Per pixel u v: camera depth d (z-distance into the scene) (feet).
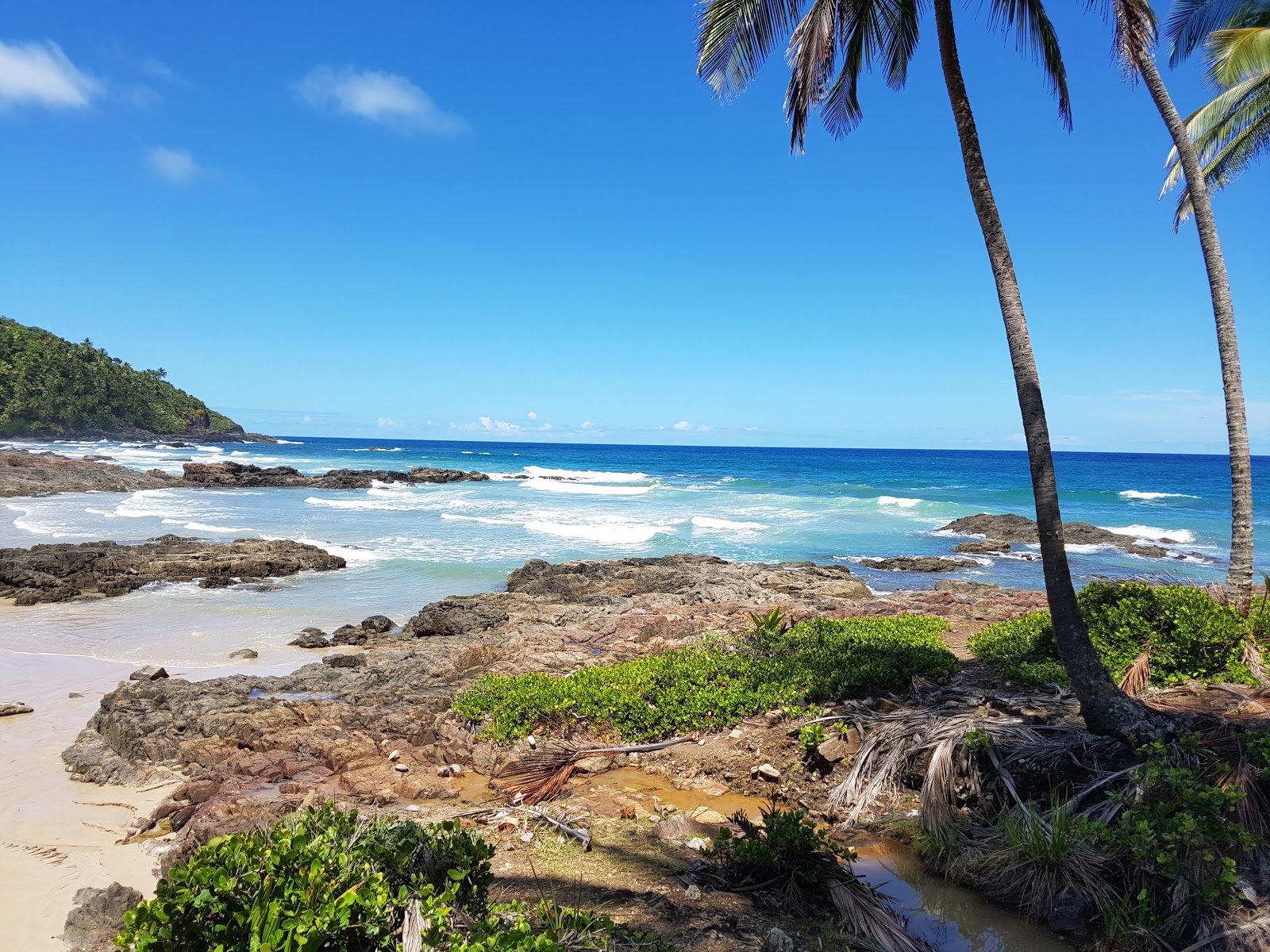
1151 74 38.27
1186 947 15.39
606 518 123.13
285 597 66.13
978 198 24.32
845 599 63.00
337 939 11.60
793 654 37.14
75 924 18.13
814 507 143.74
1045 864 18.04
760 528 113.29
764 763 26.50
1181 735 20.95
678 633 48.08
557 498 160.15
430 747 29.53
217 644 49.70
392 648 48.47
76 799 26.22
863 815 22.85
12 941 17.92
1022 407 23.56
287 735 30.27
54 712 35.60
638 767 27.78
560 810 23.75
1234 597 37.70
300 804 24.03
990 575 82.12
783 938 15.42
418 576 76.48
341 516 123.44
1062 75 29.14
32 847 22.59
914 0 29.63
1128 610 33.58
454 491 180.96
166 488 172.55
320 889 11.95
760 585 68.18
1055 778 21.12
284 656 47.21
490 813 23.67
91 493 157.17
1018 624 41.09
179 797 25.77
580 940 13.41
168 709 33.99
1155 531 113.80
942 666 33.65
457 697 34.24
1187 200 50.90
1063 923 17.08
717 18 27.48
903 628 44.24
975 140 24.44
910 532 112.27
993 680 32.58
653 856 20.51
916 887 19.16
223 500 150.10
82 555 73.56
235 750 29.96
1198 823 16.97
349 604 63.72
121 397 437.99
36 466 174.09
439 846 15.21
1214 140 48.80
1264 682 27.02
